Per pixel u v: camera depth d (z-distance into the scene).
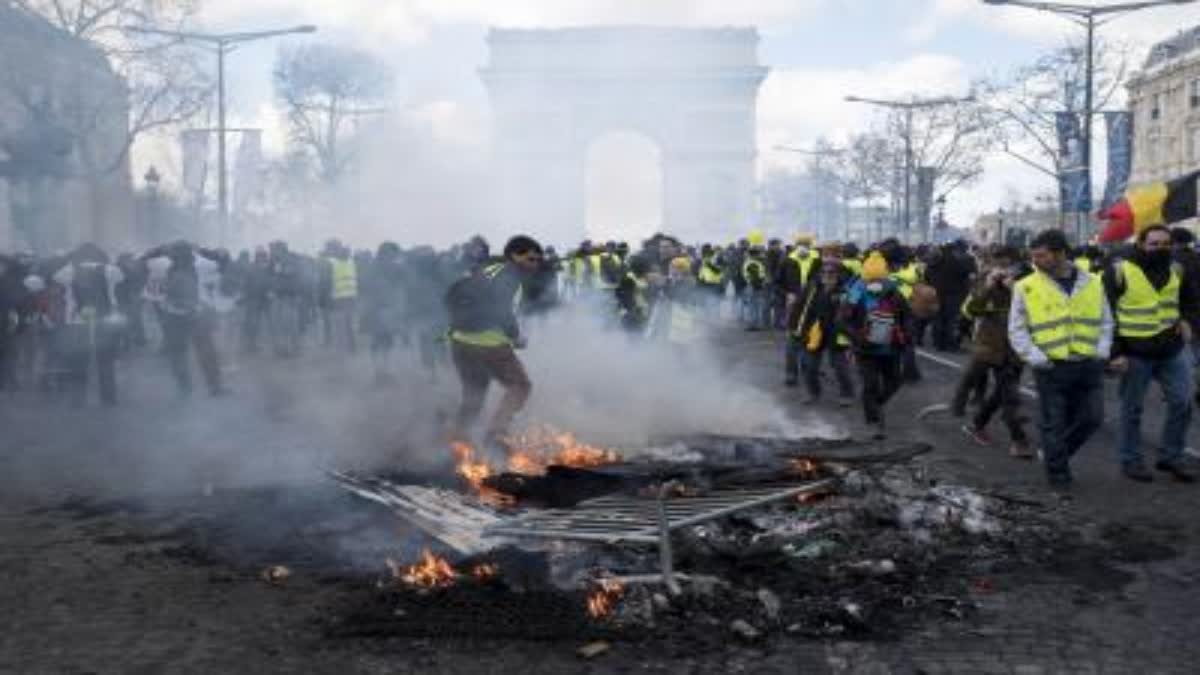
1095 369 8.12
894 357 10.62
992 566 6.17
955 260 19.09
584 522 6.09
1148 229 8.34
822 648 5.02
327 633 5.20
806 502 7.00
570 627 5.19
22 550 6.66
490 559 6.03
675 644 5.05
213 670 4.83
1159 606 5.56
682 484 6.99
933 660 4.88
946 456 9.52
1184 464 8.51
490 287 9.14
